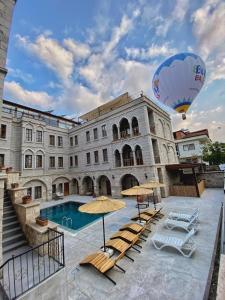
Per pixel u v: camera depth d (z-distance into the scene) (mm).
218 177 21391
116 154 21703
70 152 28234
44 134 24219
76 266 6117
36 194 21891
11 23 5883
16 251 6660
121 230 8695
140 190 10477
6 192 9875
